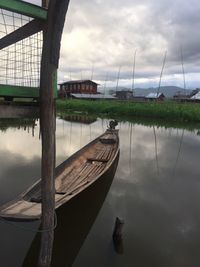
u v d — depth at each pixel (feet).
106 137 54.39
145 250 21.26
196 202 29.89
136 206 28.55
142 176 38.58
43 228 16.37
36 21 15.71
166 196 31.35
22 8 14.49
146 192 32.45
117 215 26.48
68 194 23.65
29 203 19.99
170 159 48.78
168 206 28.73
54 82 15.11
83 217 25.79
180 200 30.37
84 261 19.85
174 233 23.56
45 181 15.81
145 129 90.38
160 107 130.00
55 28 14.33
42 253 16.61
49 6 14.25
